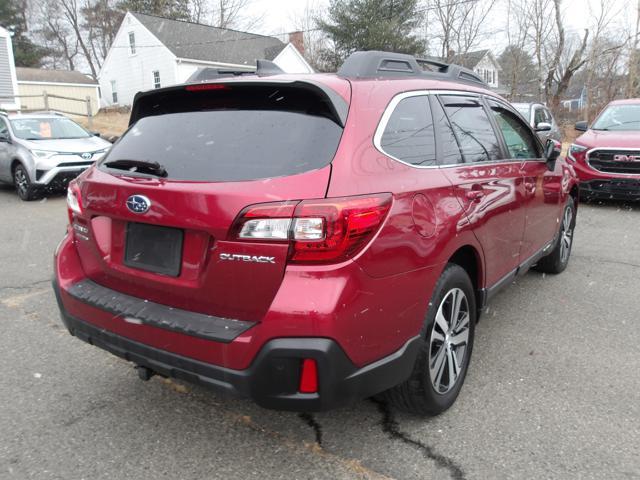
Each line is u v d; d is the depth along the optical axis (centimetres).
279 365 218
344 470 256
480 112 369
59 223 815
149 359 252
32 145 1010
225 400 321
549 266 541
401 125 281
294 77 271
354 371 229
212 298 235
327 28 3444
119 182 262
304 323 215
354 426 291
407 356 255
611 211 883
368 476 252
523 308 462
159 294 255
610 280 534
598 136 902
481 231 317
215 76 341
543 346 388
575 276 548
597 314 447
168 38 3459
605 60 3119
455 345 305
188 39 3547
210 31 3753
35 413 305
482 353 377
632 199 862
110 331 266
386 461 262
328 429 289
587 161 883
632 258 610
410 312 255
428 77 333
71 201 300
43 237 723
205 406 314
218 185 231
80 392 329
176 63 3347
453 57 2988
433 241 266
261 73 334
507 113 413
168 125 281
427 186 271
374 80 286
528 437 279
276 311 217
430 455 266
